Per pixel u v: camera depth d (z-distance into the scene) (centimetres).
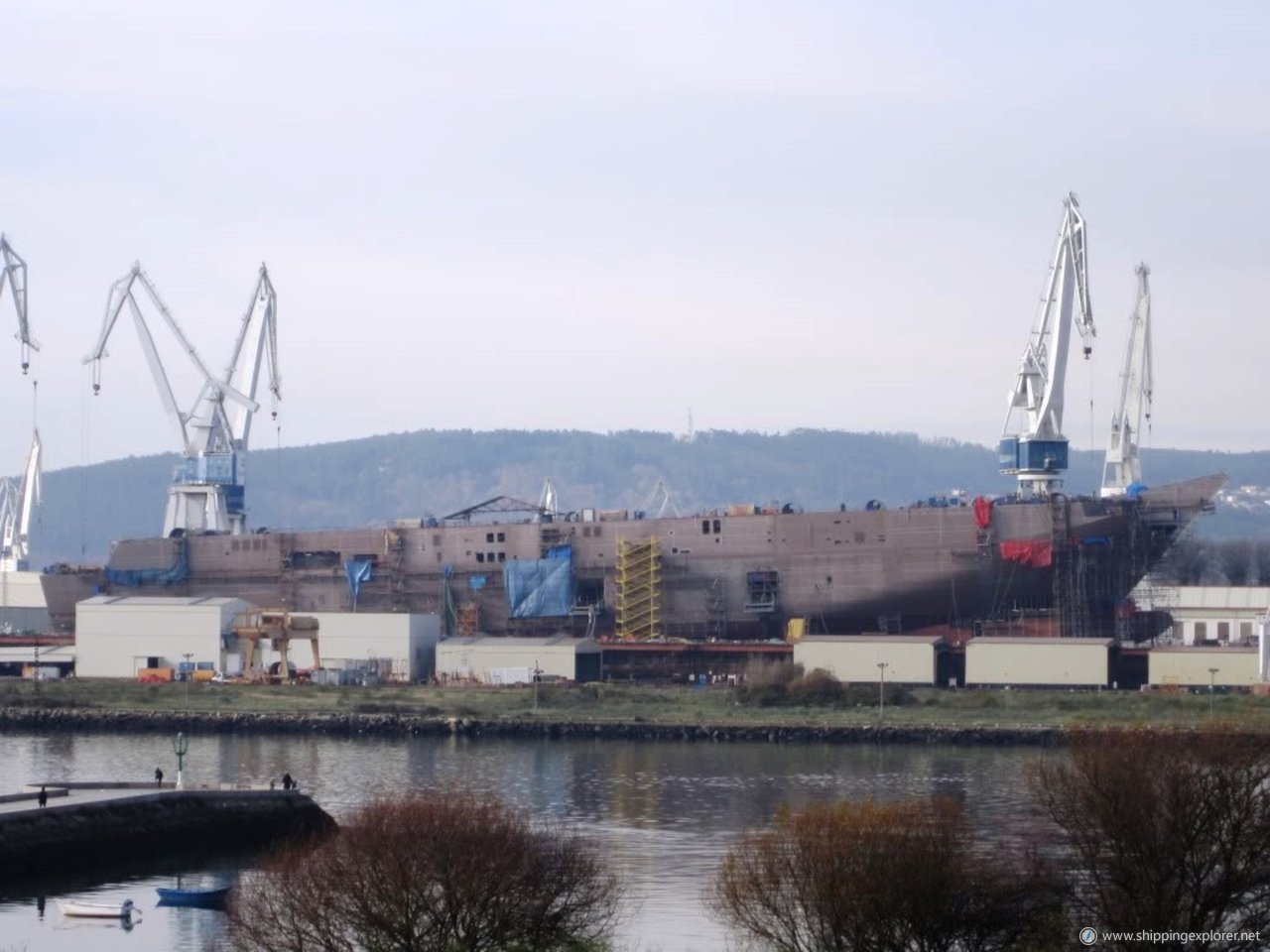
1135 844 15625
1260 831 15625
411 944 15388
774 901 16025
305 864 16538
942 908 15175
